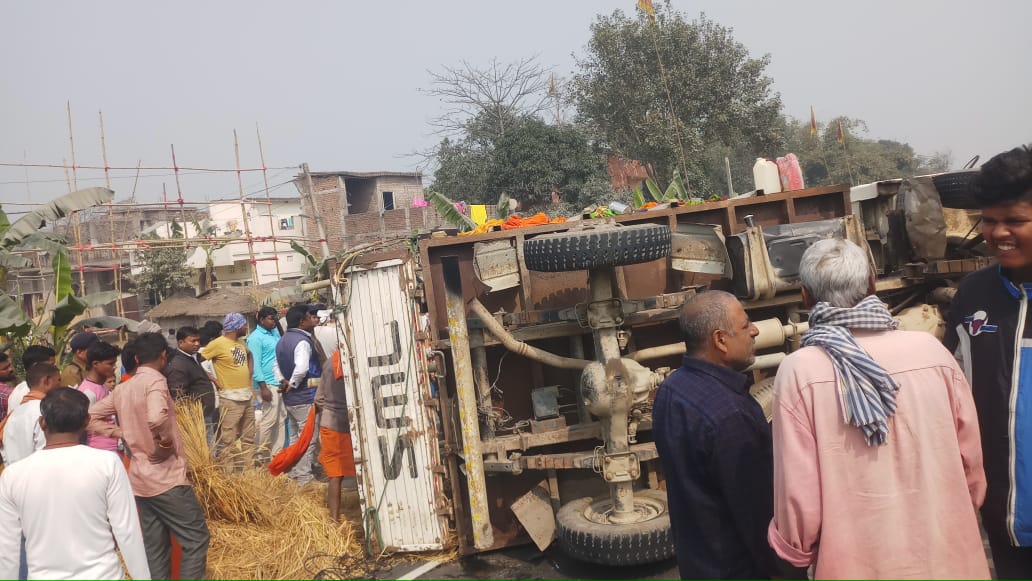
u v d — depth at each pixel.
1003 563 2.74
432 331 5.33
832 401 2.27
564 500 5.45
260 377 9.07
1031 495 2.58
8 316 9.48
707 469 2.54
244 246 29.17
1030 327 2.63
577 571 4.86
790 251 5.21
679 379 2.69
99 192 11.46
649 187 10.70
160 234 28.59
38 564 3.28
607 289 4.76
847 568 2.23
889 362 2.29
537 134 24.78
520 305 5.55
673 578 4.60
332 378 6.02
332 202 33.72
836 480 2.26
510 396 5.56
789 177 6.20
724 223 5.76
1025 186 2.52
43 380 5.04
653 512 4.98
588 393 4.66
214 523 5.72
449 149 32.16
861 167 50.38
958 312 2.90
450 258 5.04
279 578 5.05
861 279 2.39
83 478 3.36
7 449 4.93
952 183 5.73
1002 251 2.62
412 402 5.34
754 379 5.70
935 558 2.21
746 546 2.50
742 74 25.53
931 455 2.24
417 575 5.06
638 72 25.23
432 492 5.31
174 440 4.72
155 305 26.67
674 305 5.09
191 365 7.75
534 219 5.75
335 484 6.02
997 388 2.68
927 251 5.48
